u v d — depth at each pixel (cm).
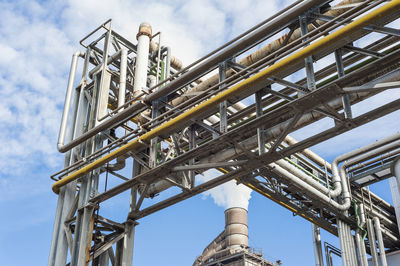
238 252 4781
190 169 1425
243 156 1761
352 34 1166
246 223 5094
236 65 1373
